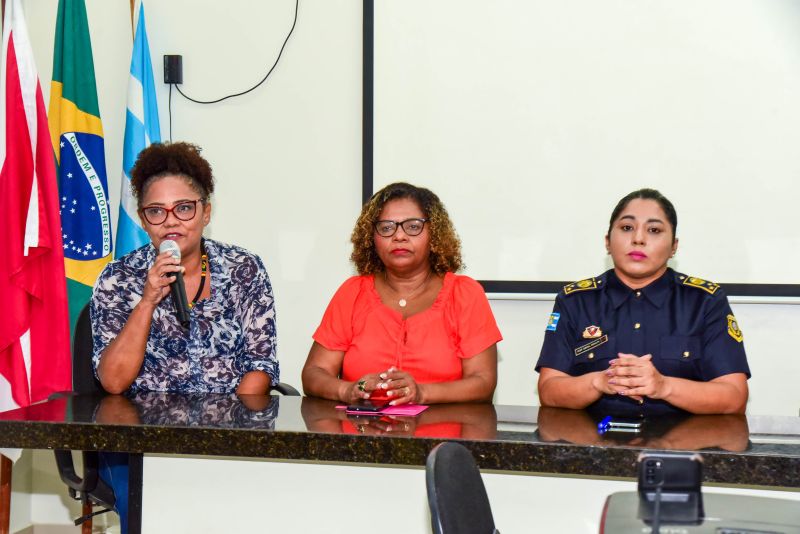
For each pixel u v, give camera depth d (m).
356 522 1.73
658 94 3.10
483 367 2.36
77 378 2.45
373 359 2.42
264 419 1.83
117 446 1.74
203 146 3.44
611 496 1.07
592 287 2.42
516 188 3.21
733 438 1.66
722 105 3.05
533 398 3.21
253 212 3.41
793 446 1.58
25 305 3.06
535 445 1.59
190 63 3.44
